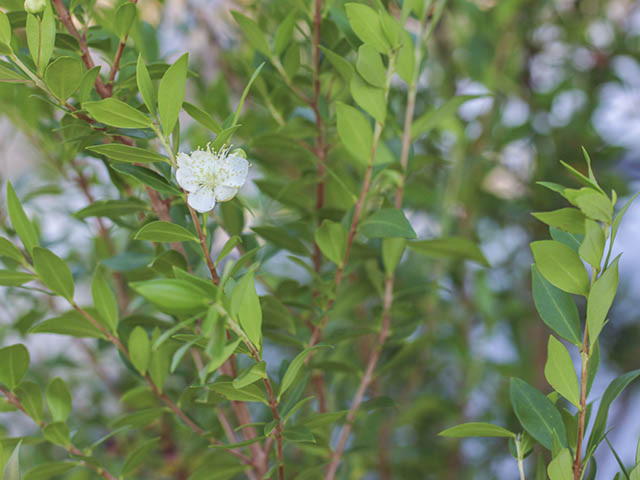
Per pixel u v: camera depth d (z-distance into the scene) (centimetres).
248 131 74
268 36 74
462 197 91
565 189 54
